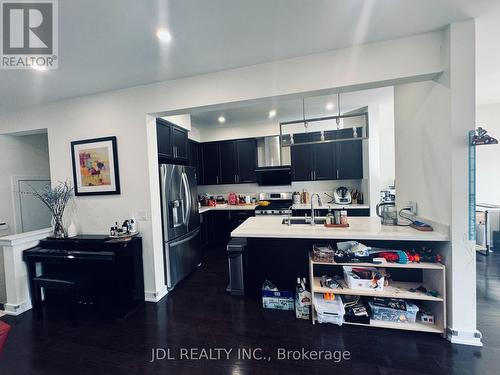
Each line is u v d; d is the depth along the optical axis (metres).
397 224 2.37
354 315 2.08
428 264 1.96
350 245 2.25
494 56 2.32
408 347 1.83
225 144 5.00
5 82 2.35
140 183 2.72
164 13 1.53
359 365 1.67
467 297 1.82
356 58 2.02
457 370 1.59
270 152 4.81
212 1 1.44
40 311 2.45
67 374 1.69
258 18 1.63
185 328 2.17
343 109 4.00
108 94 2.76
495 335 1.90
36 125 3.05
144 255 2.75
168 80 2.54
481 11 1.63
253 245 2.68
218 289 2.96
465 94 1.76
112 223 2.84
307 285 2.54
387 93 3.25
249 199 5.11
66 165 2.97
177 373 1.66
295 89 2.17
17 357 1.88
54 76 2.30
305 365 1.69
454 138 1.79
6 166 3.30
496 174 3.93
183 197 3.33
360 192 4.45
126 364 1.76
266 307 2.46
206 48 1.97
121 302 2.40
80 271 2.62
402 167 2.59
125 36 1.76
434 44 1.86
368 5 1.54
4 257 2.59
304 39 1.90
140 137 2.69
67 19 1.54
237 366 1.70
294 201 4.77
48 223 3.75
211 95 2.41
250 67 2.29
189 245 3.44
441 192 1.93
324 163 4.46
